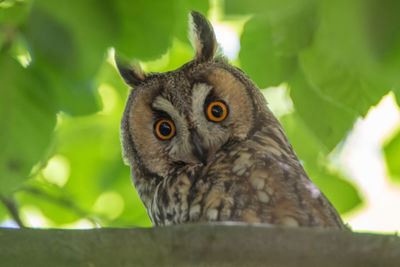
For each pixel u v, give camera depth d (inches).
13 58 367.6
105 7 314.8
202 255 243.3
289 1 227.9
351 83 401.1
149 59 328.2
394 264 234.2
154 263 244.8
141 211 603.2
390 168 594.6
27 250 242.7
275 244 239.6
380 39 215.2
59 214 581.9
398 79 228.2
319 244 237.6
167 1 322.3
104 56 328.5
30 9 317.4
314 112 441.4
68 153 625.3
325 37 259.9
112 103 619.8
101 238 246.2
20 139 383.9
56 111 382.9
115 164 617.6
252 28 416.2
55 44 319.6
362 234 238.2
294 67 428.1
